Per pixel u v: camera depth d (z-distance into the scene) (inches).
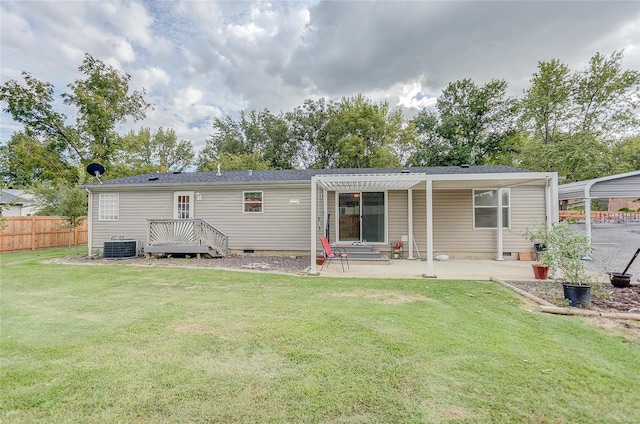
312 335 138.9
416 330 144.3
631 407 87.3
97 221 462.9
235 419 81.9
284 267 336.5
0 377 102.7
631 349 124.9
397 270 318.3
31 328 149.2
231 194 441.1
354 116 1003.3
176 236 415.2
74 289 233.6
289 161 1246.3
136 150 964.6
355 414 83.7
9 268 335.6
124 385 98.2
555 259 203.3
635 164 759.1
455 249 408.2
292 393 93.6
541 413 84.1
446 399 90.3
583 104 847.7
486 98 924.6
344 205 429.4
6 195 832.3
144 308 182.4
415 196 417.4
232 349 125.0
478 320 159.5
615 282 226.8
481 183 356.2
